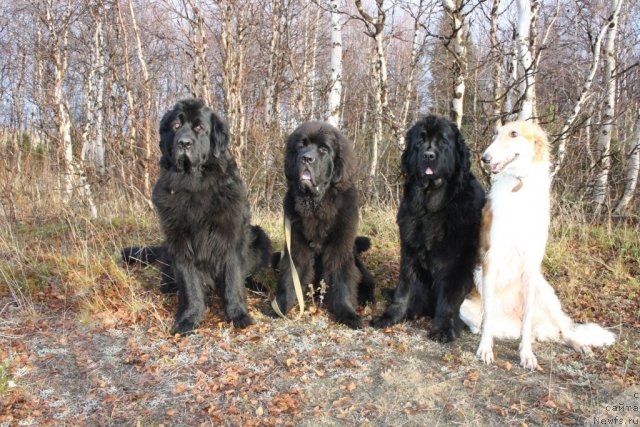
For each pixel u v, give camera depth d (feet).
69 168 30.32
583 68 38.22
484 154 13.14
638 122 32.76
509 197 12.97
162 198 15.16
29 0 41.47
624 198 30.45
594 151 32.35
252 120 42.16
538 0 24.80
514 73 25.80
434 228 14.93
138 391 11.41
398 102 50.01
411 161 15.10
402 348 13.70
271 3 45.47
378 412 10.62
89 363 12.66
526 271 13.03
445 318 14.84
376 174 36.32
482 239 13.96
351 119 50.16
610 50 30.96
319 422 10.24
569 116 24.98
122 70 45.39
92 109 40.45
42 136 44.34
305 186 15.17
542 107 37.70
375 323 15.53
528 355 12.76
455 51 24.30
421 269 15.96
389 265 21.30
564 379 12.12
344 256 16.31
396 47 63.82
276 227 25.61
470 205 14.99
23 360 12.65
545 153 13.12
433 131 14.67
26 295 17.08
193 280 15.42
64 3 40.45
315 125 16.17
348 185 16.29
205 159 14.83
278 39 44.62
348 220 16.16
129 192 33.24
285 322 15.53
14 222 25.05
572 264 20.24
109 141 34.35
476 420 10.24
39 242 21.21
